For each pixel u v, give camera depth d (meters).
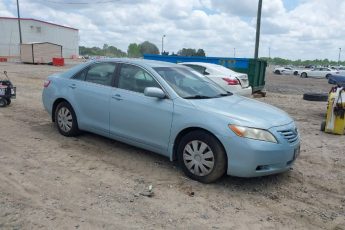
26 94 13.41
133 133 5.96
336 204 4.80
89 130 6.77
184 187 5.05
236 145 4.85
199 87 6.07
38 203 4.36
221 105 5.39
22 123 8.32
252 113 5.23
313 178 5.68
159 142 5.64
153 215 4.22
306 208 4.64
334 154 7.04
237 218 4.27
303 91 22.06
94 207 4.33
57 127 7.44
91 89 6.57
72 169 5.54
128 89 6.09
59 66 41.47
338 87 9.12
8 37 77.25
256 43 20.55
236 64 16.08
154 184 5.12
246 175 4.90
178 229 3.94
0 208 4.19
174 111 5.39
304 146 7.55
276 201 4.80
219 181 5.32
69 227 3.86
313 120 10.73
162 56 17.92
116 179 5.23
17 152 6.20
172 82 5.81
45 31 82.81
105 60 6.66
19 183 4.92
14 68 32.72
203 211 4.39
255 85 16.06
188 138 5.27
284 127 5.14
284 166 5.13
